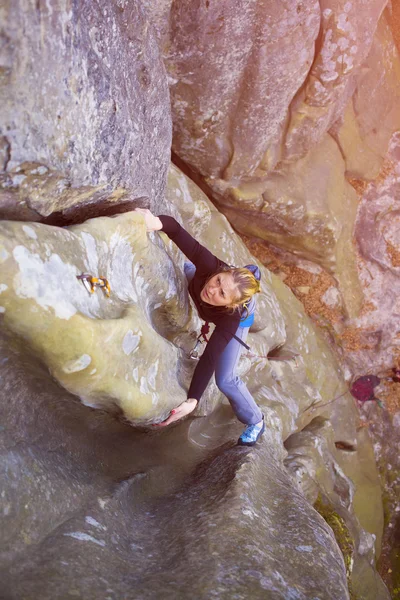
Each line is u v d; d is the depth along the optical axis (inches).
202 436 157.5
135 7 101.3
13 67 69.3
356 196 279.9
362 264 285.9
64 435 107.0
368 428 293.0
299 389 224.1
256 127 204.8
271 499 114.6
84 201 99.6
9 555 75.6
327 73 194.9
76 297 82.1
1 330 76.3
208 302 117.1
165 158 130.6
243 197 229.8
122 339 91.1
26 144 75.0
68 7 75.5
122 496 106.0
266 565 85.8
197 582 79.7
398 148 285.3
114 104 94.9
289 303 259.8
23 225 76.4
